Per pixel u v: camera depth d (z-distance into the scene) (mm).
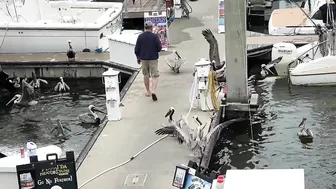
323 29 13125
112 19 15422
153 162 8078
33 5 16547
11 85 14023
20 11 16141
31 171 5875
